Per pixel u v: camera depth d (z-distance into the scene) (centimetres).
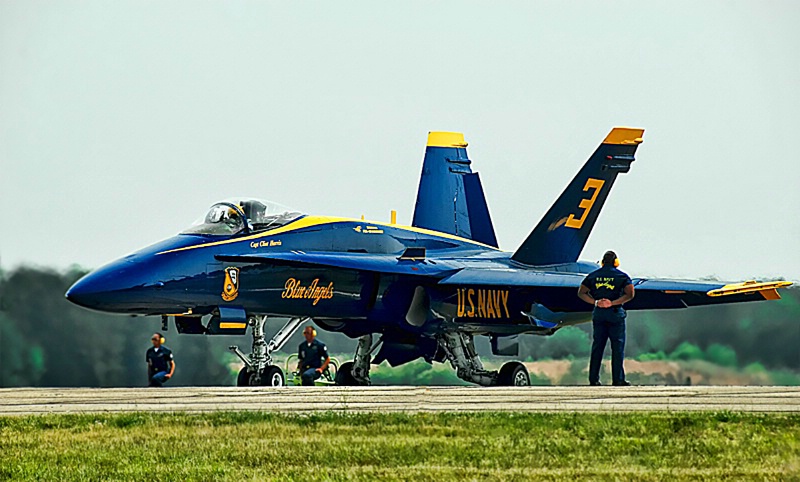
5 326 11119
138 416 5256
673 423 4891
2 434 4850
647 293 9006
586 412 5341
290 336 8838
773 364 10906
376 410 5600
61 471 4128
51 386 11081
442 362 9325
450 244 9731
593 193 9856
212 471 4081
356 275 8675
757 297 8756
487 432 4750
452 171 11031
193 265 7975
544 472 4041
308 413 5378
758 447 4425
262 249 8262
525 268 9725
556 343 11300
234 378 11388
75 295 7650
